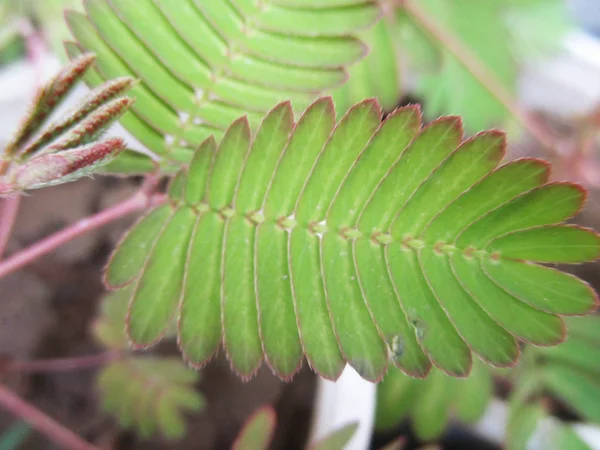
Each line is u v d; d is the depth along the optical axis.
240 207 0.06
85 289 0.12
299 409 0.10
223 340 0.06
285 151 0.06
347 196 0.05
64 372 0.11
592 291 0.05
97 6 0.06
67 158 0.05
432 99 0.12
